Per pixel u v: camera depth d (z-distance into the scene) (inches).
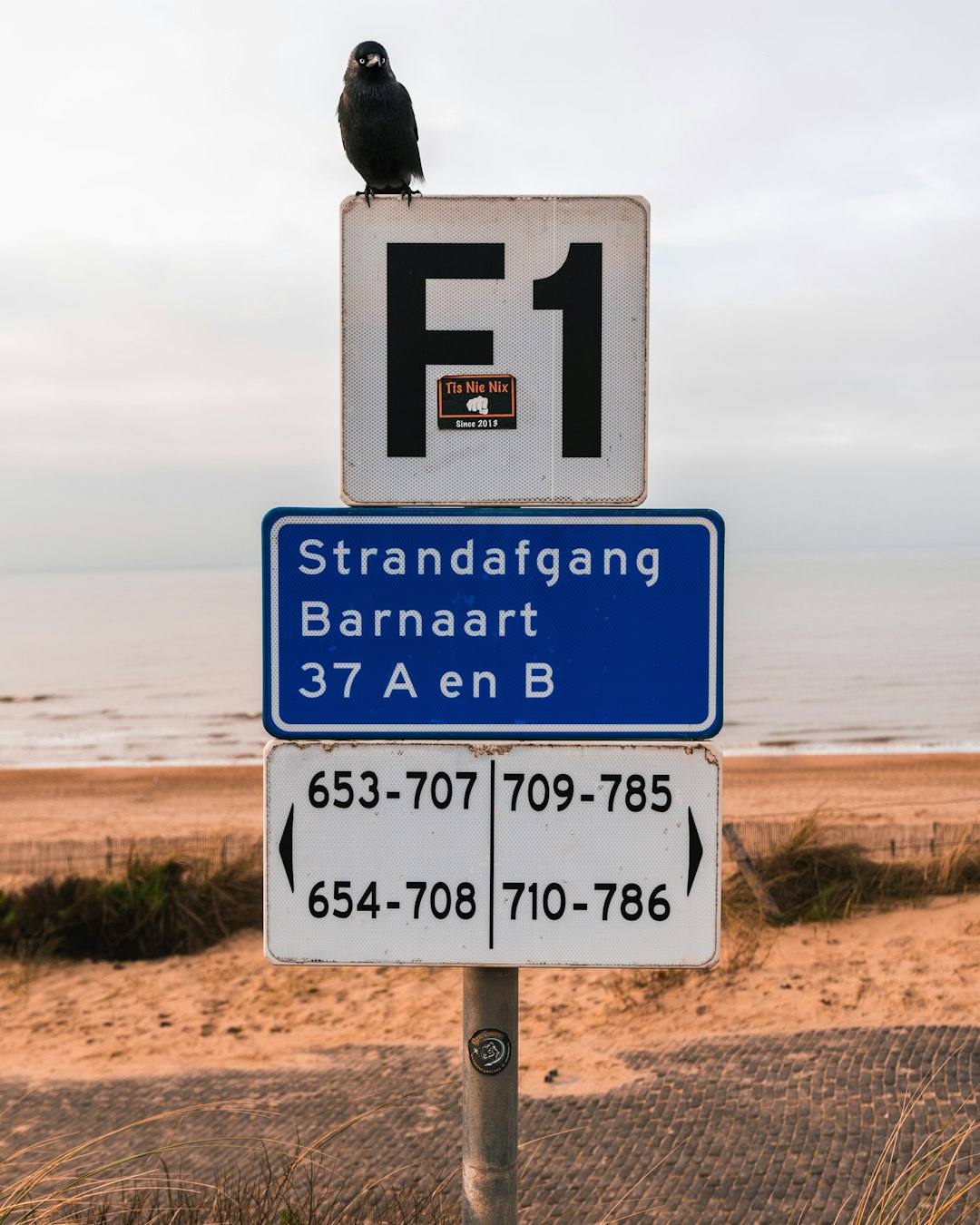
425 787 96.0
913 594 2701.8
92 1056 311.0
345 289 95.4
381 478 96.1
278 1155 230.4
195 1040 321.1
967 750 1232.2
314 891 96.0
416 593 95.4
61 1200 163.5
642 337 95.1
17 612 2878.9
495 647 95.5
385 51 142.2
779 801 884.6
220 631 2496.3
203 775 1077.1
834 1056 263.9
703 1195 200.5
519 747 95.7
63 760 1251.2
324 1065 293.9
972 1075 245.0
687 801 95.5
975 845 443.8
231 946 407.2
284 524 95.3
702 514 94.8
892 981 316.8
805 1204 193.5
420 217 95.1
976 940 344.5
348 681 95.7
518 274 95.1
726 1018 300.8
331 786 96.0
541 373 95.3
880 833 599.2
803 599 2625.5
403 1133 240.8
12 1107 272.5
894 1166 204.1
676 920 95.7
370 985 359.6
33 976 381.7
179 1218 182.5
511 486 95.9
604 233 94.9
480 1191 95.4
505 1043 96.3
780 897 388.5
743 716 1480.1
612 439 95.4
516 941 95.7
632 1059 278.2
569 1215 196.4
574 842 95.9
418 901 96.1
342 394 95.8
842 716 1467.8
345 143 146.6
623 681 95.3
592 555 95.1
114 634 2438.5
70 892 425.1
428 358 95.6
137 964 393.4
